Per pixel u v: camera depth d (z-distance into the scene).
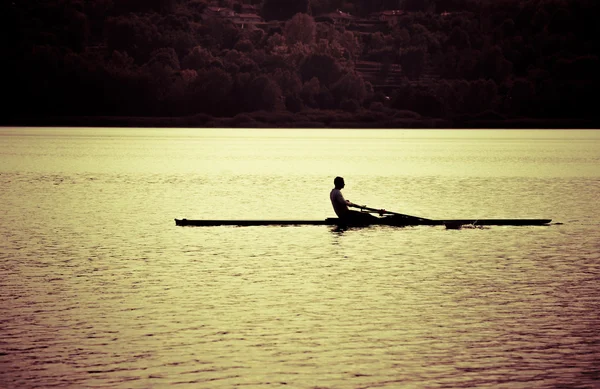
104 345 60.06
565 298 74.62
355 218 123.31
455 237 112.50
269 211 149.75
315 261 93.44
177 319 67.12
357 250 101.38
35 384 52.38
